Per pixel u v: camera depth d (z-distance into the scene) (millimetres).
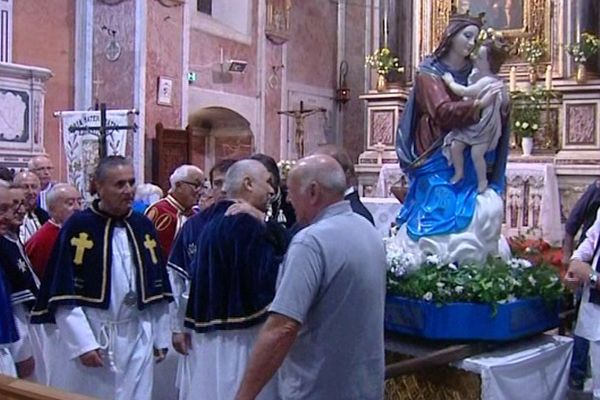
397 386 4023
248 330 3191
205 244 3275
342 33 13484
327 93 13430
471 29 4406
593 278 3951
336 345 2508
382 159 11703
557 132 10758
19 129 8109
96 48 9664
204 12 10992
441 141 4426
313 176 2594
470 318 3959
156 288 3518
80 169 8375
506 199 10359
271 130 12102
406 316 4078
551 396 4184
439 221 4367
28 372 3311
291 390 2555
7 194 3234
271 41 12039
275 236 3244
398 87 11859
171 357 4461
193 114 10906
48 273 3350
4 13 8750
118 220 3498
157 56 9711
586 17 10562
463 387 3824
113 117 8297
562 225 10289
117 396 3426
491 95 4297
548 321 4289
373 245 2594
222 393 3180
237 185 3270
